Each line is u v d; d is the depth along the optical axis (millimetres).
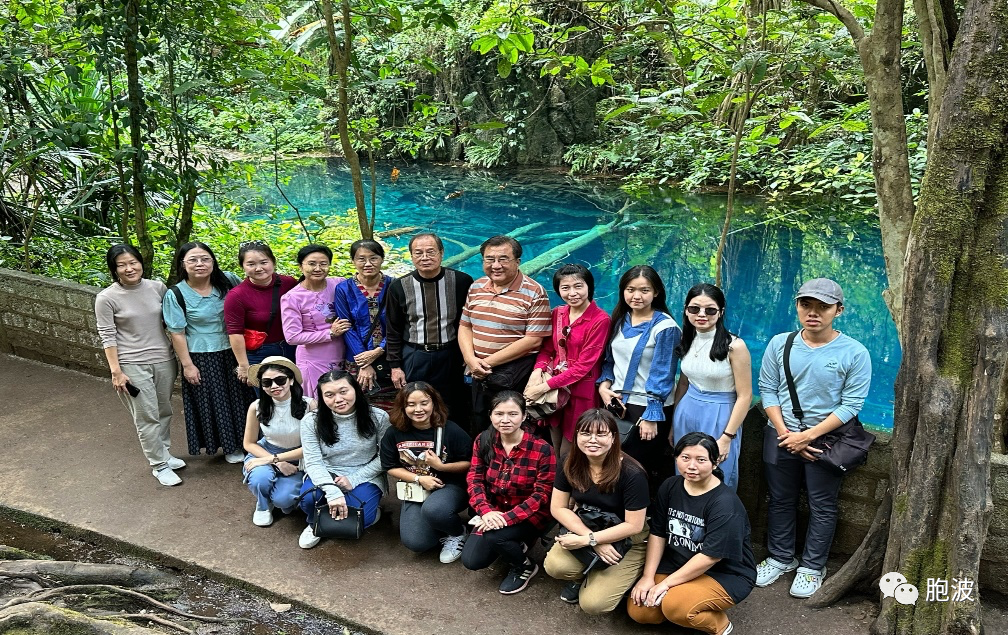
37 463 4422
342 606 3264
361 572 3500
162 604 3256
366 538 3770
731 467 3355
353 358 4207
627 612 3213
